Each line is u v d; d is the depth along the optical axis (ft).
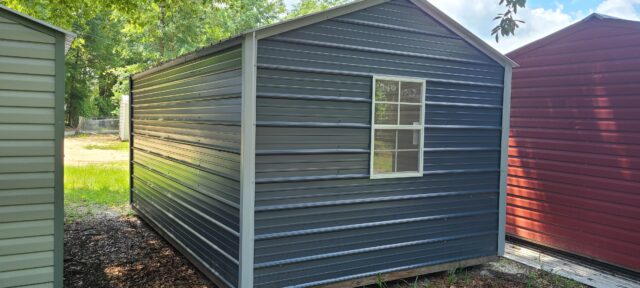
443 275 17.03
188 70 17.24
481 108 17.54
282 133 13.24
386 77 15.07
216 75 14.70
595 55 18.30
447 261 16.87
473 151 17.40
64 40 10.85
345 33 14.24
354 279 14.75
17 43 10.39
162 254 18.75
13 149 10.44
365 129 14.80
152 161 22.35
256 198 12.91
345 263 14.57
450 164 16.81
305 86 13.52
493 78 17.83
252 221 12.80
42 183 10.77
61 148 10.93
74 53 84.07
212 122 15.01
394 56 15.29
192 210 17.03
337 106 14.17
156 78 21.44
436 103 16.31
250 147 12.63
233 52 13.43
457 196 17.03
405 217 15.78
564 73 19.45
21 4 28.09
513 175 21.74
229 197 13.75
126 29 44.19
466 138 17.20
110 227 23.03
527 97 21.06
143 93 23.76
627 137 17.26
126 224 23.72
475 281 16.56
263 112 12.87
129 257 18.29
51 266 10.93
